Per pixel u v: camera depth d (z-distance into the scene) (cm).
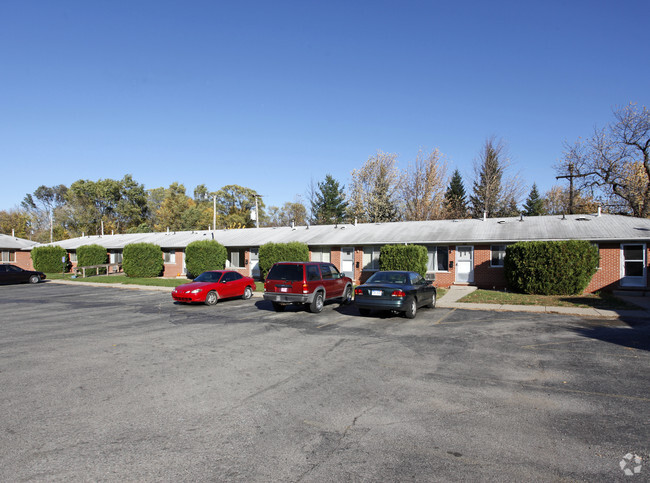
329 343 941
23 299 2028
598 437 455
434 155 4541
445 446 435
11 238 4731
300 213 7125
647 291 1839
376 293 1268
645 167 3111
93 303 1802
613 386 630
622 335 1009
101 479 369
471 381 657
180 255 3441
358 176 5094
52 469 387
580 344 916
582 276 1788
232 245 3061
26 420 502
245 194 7662
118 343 949
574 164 3466
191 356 823
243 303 1747
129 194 7369
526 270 1872
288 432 470
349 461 404
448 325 1173
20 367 743
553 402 564
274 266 1460
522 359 792
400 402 565
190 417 512
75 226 7012
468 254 2292
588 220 2227
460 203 5228
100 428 480
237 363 769
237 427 483
